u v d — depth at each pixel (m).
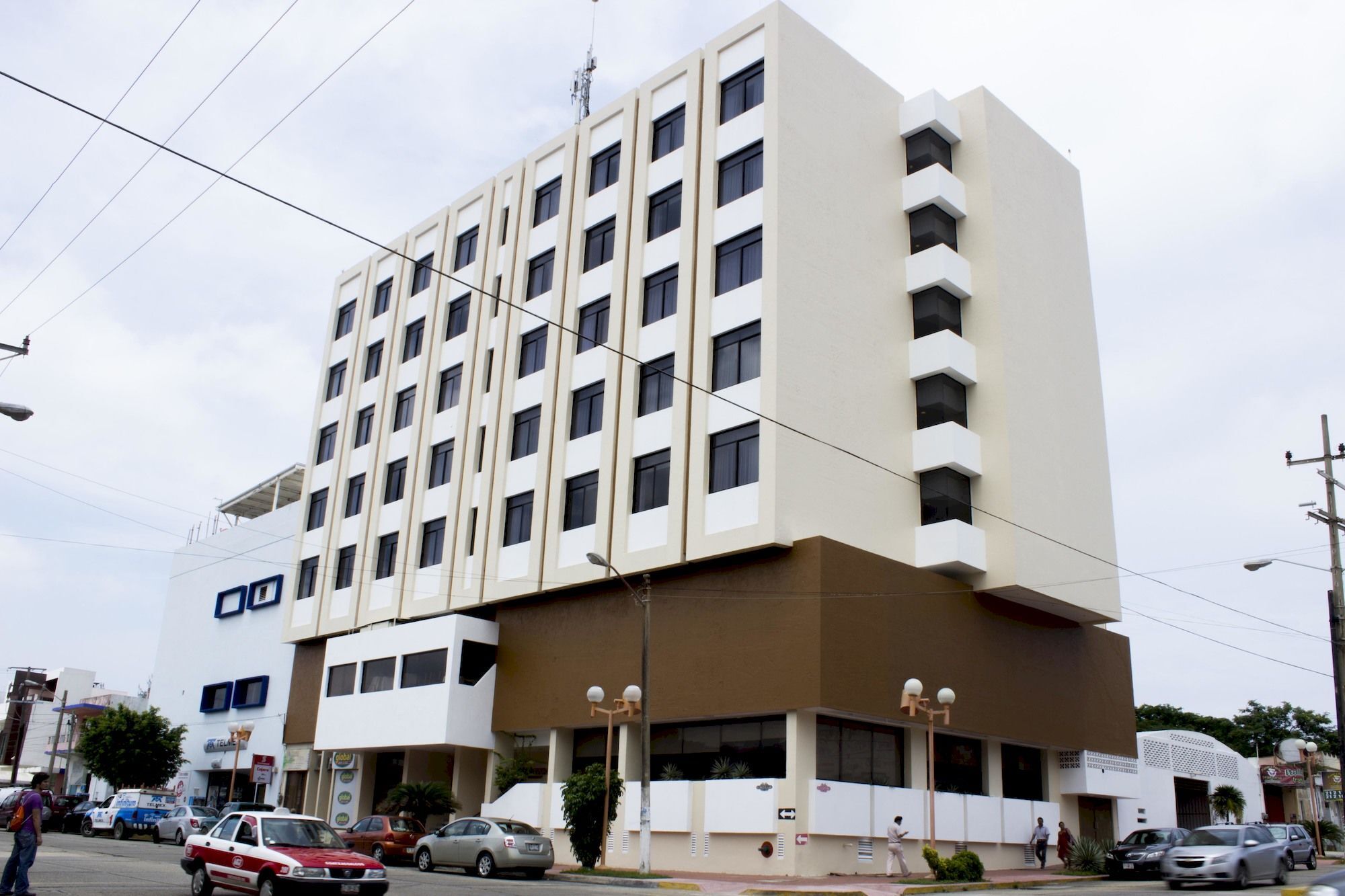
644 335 35.38
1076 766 36.94
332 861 17.27
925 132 38.16
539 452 37.69
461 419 42.19
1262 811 49.38
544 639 36.38
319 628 46.81
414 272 48.75
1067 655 37.47
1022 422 35.62
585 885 24.58
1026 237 38.78
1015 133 39.78
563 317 38.81
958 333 36.78
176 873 22.91
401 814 34.03
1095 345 41.44
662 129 37.72
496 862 25.83
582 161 40.28
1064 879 28.06
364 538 45.75
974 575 34.12
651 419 34.16
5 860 23.80
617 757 33.66
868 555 30.55
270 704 49.56
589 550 34.78
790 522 29.97
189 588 59.28
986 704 33.12
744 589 30.61
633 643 33.25
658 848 30.06
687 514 32.09
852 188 35.47
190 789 53.28
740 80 35.25
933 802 27.73
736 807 28.61
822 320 32.81
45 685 87.25
